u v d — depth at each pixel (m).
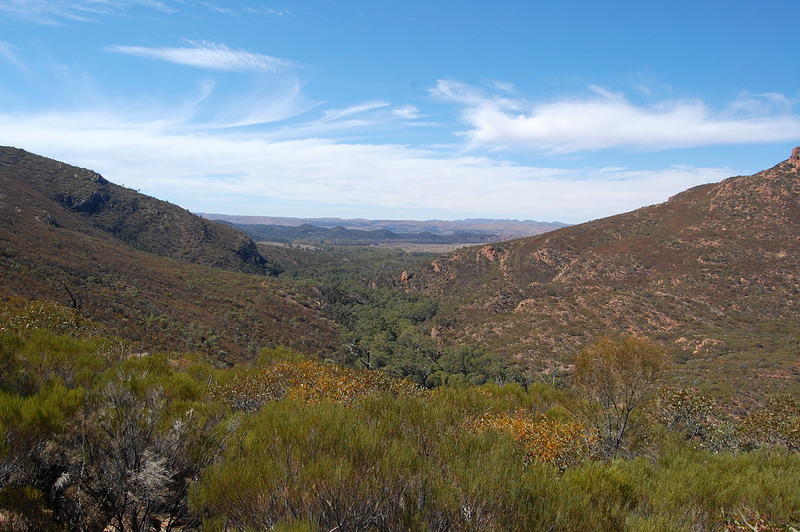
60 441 3.71
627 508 3.90
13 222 55.56
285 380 7.13
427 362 52.81
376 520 3.02
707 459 6.20
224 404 5.82
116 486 3.47
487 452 4.20
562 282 79.06
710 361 42.03
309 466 3.33
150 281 55.94
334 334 68.88
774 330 48.88
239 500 3.14
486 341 62.50
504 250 108.06
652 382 8.31
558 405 8.68
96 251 60.66
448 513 3.10
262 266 137.25
